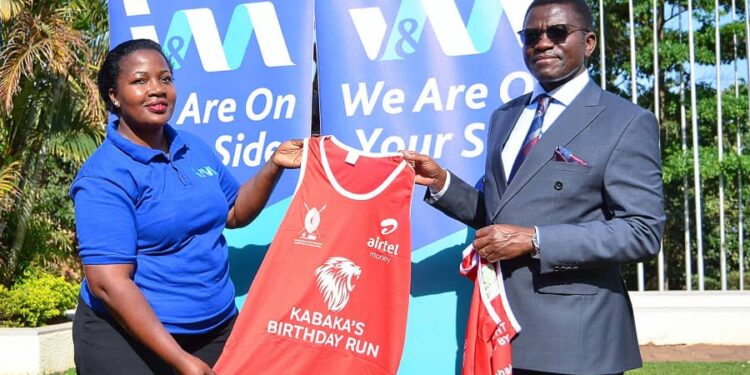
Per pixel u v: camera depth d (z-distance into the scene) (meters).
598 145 2.67
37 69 7.28
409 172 3.08
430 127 3.53
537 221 2.72
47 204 9.88
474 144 3.50
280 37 3.63
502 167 2.89
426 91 3.53
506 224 2.73
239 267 3.64
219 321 2.81
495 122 3.07
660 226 2.60
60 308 7.45
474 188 3.21
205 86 3.69
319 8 3.61
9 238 7.80
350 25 3.58
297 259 3.03
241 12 3.66
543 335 2.71
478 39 3.50
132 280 2.55
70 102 7.41
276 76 3.64
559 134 2.73
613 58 11.86
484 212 3.13
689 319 7.49
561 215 2.70
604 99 2.76
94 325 2.63
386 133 3.55
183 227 2.63
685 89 11.26
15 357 6.41
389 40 3.56
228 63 3.68
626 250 2.57
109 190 2.51
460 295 3.50
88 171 2.56
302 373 2.96
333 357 3.00
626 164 2.62
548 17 2.76
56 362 6.64
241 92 3.66
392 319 3.04
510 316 2.79
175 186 2.65
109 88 2.70
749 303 7.75
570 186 2.68
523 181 2.75
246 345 2.91
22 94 7.37
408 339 3.54
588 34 2.81
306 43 3.62
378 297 3.04
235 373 2.88
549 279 2.72
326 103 3.60
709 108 10.10
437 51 3.53
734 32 9.87
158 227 2.59
